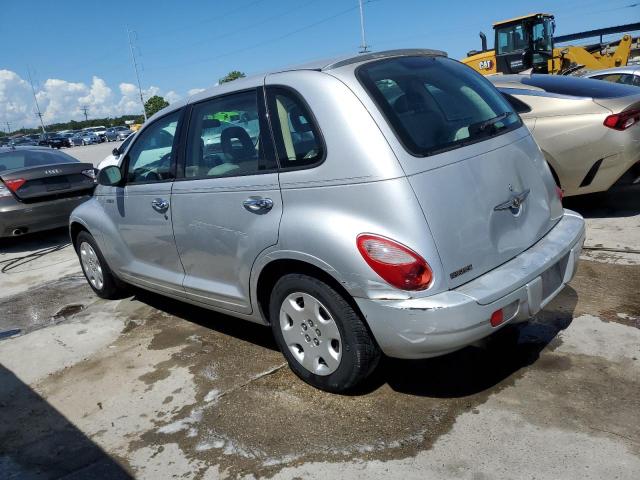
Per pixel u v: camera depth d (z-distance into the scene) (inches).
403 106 116.0
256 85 131.3
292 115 121.2
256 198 125.6
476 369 131.0
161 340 169.5
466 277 108.7
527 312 113.1
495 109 134.8
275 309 130.4
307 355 127.2
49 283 244.4
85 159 1033.5
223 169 136.3
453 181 110.4
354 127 110.9
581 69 685.9
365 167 108.0
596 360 128.5
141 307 199.6
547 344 138.0
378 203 106.2
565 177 220.4
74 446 120.9
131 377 148.5
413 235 104.0
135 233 171.6
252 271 130.3
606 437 103.3
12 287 245.0
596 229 221.6
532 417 111.2
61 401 140.8
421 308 102.8
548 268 118.3
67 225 315.0
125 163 172.4
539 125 220.7
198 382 141.0
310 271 119.0
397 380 130.0
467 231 109.7
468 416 113.9
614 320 145.9
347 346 117.0
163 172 156.5
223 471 106.7
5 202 292.0
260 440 114.6
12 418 135.5
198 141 145.4
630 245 198.8
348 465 103.8
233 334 167.0
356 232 107.7
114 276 201.2
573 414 110.7
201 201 141.3
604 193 271.7
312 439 112.7
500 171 119.7
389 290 105.4
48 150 349.1
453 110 124.2
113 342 172.6
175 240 154.2
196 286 151.7
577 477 94.4
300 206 117.3
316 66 124.2
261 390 133.0
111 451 117.5
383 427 113.6
